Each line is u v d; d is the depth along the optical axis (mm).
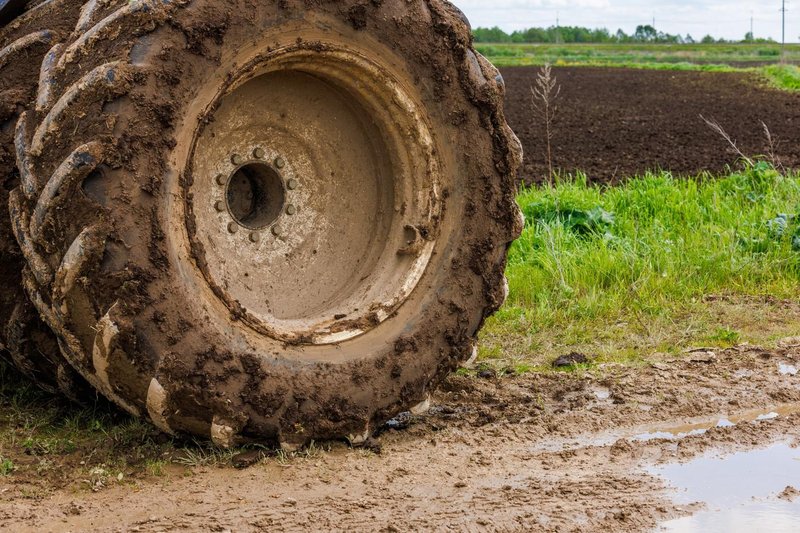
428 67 4797
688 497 4340
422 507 4125
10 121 4613
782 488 4461
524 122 20625
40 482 4270
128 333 4066
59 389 5000
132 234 4062
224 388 4301
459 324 4957
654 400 5613
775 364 6234
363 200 5023
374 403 4691
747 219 9062
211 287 4273
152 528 3867
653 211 9617
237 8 4266
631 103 25375
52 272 4137
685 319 7160
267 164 4789
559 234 8492
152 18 4133
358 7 4562
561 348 6574
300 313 4797
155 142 4109
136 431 4754
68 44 4340
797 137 17266
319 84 4809
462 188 4953
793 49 82938
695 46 94000
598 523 4043
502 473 4535
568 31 115938
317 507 4082
